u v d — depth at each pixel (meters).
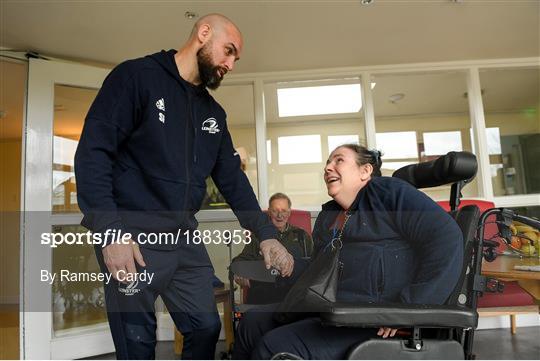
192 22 2.38
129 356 1.05
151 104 1.12
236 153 1.40
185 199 1.15
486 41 2.79
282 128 3.24
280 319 0.99
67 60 2.78
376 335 0.91
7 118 4.54
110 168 1.08
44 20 2.31
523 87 3.24
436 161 1.17
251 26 2.46
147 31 2.46
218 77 1.25
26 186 2.49
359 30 2.56
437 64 3.11
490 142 3.20
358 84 3.23
